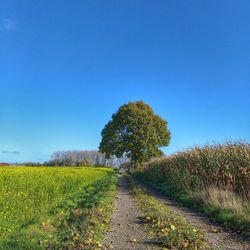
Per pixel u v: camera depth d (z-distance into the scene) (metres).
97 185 37.03
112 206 20.09
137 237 12.62
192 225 14.86
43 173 41.22
